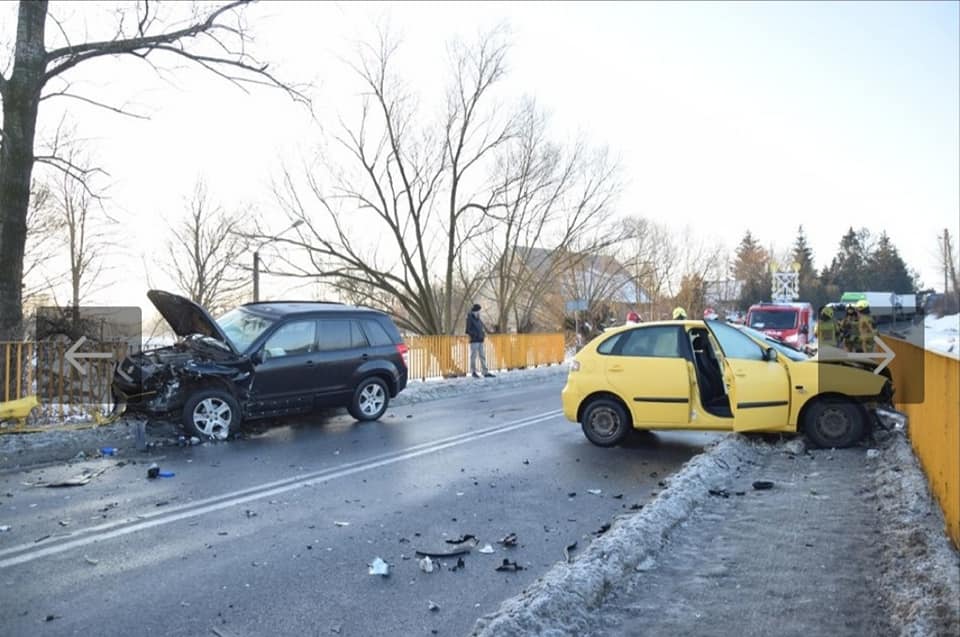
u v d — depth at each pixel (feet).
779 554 15.97
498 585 15.25
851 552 15.85
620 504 21.76
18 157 38.09
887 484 20.83
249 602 14.28
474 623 13.26
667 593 14.06
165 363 31.91
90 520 19.92
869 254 304.50
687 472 23.02
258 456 29.07
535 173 101.14
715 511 19.75
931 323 141.69
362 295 98.22
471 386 59.11
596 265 129.18
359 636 12.80
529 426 37.11
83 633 12.82
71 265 115.03
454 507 21.39
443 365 67.82
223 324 37.04
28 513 20.62
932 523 16.53
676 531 17.95
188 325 36.22
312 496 22.66
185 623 13.28
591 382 30.94
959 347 70.59
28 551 17.29
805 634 12.00
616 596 13.98
